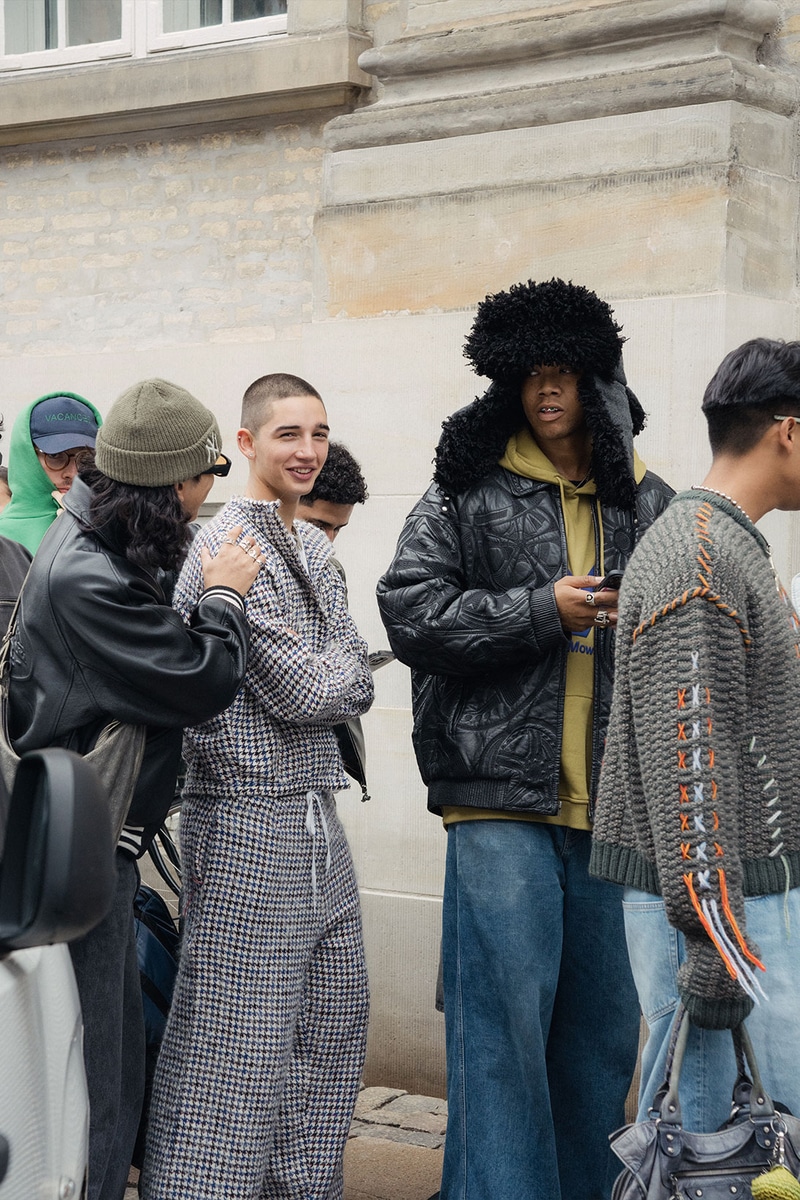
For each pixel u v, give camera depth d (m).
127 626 2.82
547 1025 3.35
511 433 3.40
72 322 5.73
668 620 2.38
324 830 3.20
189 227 5.49
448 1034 3.40
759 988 2.24
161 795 2.99
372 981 4.85
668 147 4.28
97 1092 2.89
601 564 3.32
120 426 2.93
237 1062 3.04
